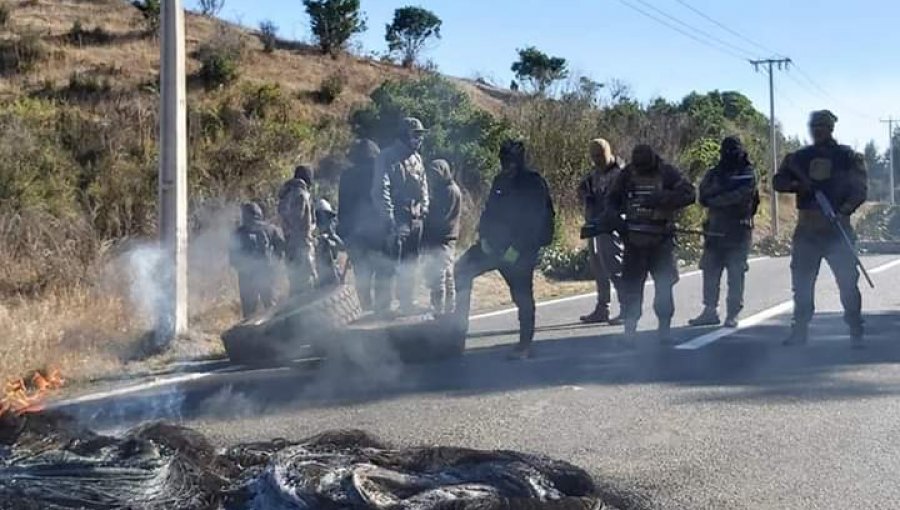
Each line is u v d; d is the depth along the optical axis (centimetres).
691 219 2217
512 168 957
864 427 694
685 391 814
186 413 777
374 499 479
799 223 987
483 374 902
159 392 854
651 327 1165
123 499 490
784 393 798
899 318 1187
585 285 1728
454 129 2345
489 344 1073
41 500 480
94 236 1500
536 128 2594
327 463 528
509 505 480
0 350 929
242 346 969
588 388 834
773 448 650
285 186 1240
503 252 957
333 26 4106
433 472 534
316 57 4003
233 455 568
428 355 961
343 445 583
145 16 3800
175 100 1055
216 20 4147
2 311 1102
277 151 2306
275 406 796
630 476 598
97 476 502
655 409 758
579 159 2556
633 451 650
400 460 543
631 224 1005
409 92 2438
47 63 3192
